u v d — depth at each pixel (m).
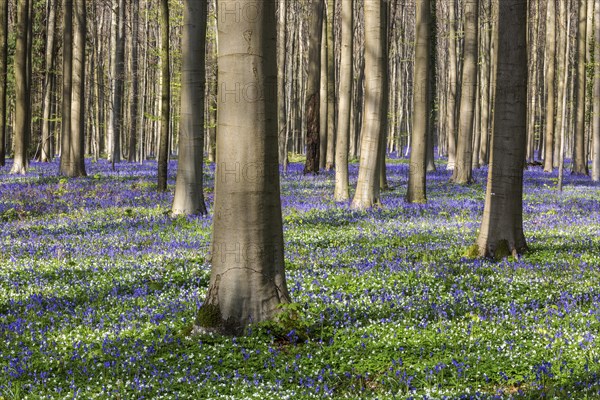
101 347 7.53
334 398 6.04
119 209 20.23
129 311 9.00
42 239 15.03
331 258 12.41
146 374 6.66
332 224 17.27
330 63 39.09
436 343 7.47
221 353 7.24
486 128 47.62
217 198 7.98
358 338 7.71
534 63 55.91
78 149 31.25
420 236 15.14
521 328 8.09
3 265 12.00
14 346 7.47
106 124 64.38
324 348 7.38
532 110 56.56
